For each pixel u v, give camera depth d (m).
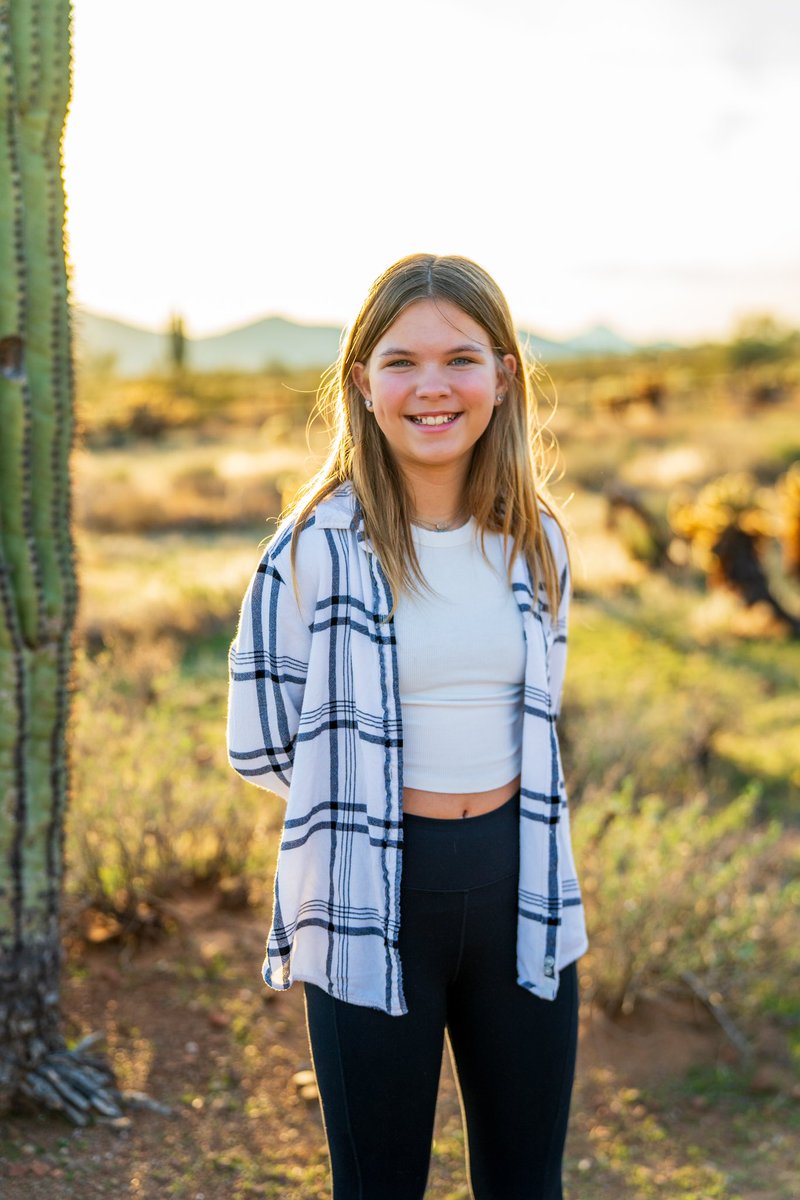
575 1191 2.92
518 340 1.92
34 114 2.56
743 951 3.64
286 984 1.86
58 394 2.71
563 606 2.09
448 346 1.80
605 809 4.04
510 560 1.92
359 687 1.80
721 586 10.19
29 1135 2.78
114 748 4.27
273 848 4.29
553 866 1.89
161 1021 3.41
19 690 2.75
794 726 7.32
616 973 3.71
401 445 1.83
